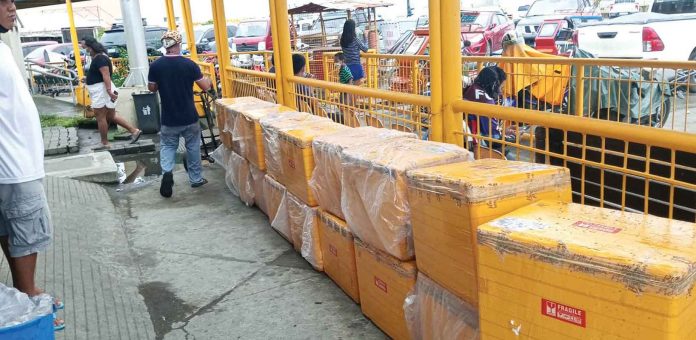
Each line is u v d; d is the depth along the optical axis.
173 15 12.31
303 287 3.98
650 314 1.55
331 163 3.53
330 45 20.39
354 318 3.52
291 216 4.48
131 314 3.65
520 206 2.23
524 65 7.14
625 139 2.24
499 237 1.90
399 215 2.77
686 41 10.05
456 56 3.25
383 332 3.32
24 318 1.94
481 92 5.68
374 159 2.96
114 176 7.11
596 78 5.75
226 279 4.20
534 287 1.82
